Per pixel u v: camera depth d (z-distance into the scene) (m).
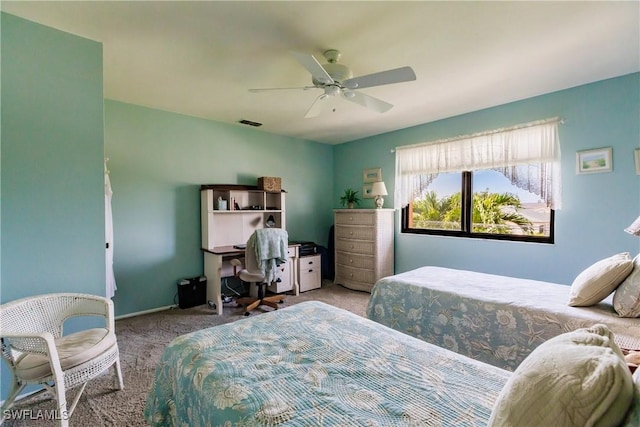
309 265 4.55
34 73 1.91
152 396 1.42
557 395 0.61
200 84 2.87
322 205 5.46
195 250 3.96
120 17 1.86
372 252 4.39
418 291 2.46
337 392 1.05
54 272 1.99
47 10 1.78
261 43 2.15
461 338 2.18
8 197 1.84
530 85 2.91
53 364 1.50
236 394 1.04
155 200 3.62
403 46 2.19
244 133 4.43
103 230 2.19
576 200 2.97
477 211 3.79
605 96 2.78
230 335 1.50
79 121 2.07
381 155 4.79
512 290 2.33
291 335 1.50
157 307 3.64
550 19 1.88
